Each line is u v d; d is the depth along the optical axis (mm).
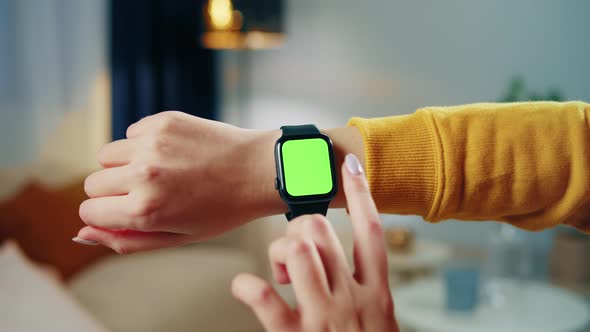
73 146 3189
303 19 3553
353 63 3484
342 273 477
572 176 724
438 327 1814
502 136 729
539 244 2451
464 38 3277
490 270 2273
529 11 3141
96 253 2613
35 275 1781
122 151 662
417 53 3375
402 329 2043
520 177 721
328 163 682
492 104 775
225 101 3619
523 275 2225
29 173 2809
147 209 634
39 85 3074
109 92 3240
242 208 687
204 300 2340
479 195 726
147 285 2328
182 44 3307
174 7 3258
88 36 3178
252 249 3486
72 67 3170
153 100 3236
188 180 653
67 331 1441
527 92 3156
